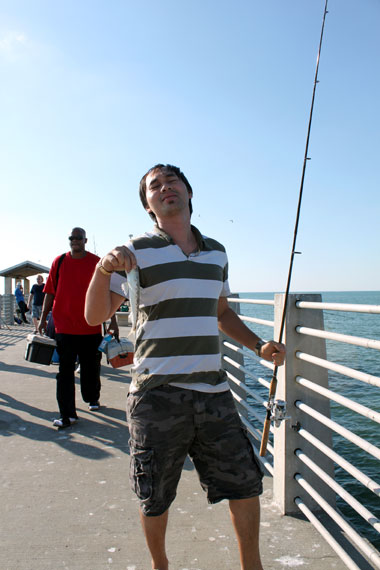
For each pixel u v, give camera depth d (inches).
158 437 77.2
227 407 80.2
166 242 81.4
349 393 391.2
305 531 110.5
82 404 230.8
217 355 81.7
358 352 700.0
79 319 193.8
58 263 197.9
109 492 133.6
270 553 101.0
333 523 114.0
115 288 79.4
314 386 105.6
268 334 983.0
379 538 170.2
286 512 118.6
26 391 257.4
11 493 132.4
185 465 156.5
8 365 344.2
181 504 126.3
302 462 119.3
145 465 77.3
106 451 166.4
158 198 85.0
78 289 192.1
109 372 319.0
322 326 121.6
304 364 119.6
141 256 78.7
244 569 81.8
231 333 96.7
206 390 78.5
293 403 119.0
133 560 99.1
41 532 110.8
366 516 82.6
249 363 565.3
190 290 78.6
